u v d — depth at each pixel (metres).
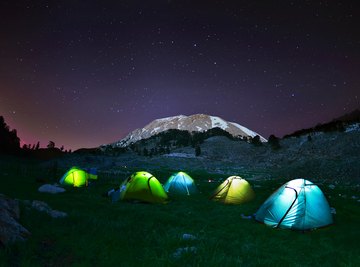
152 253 8.06
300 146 82.00
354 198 20.73
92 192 21.80
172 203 18.14
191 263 7.47
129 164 75.12
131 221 12.23
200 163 82.44
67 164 59.84
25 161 61.44
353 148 64.19
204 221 13.45
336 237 11.12
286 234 11.45
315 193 13.13
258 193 23.17
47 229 9.19
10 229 7.86
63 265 6.88
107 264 7.16
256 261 7.96
